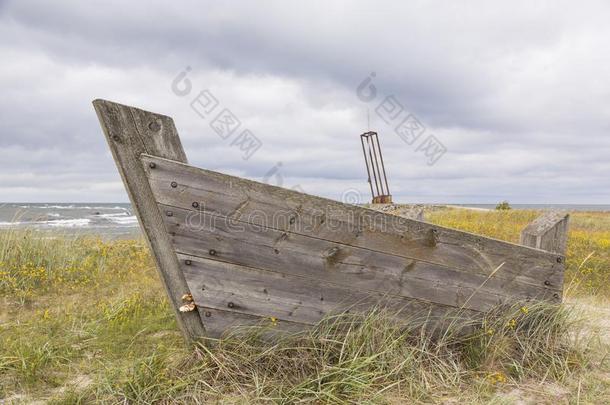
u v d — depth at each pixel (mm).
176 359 3119
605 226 19703
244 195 2943
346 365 3004
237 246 2957
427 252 3473
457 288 3592
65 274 6551
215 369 2914
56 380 3145
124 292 5625
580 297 6566
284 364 2975
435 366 3256
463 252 3598
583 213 33094
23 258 6910
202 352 2973
